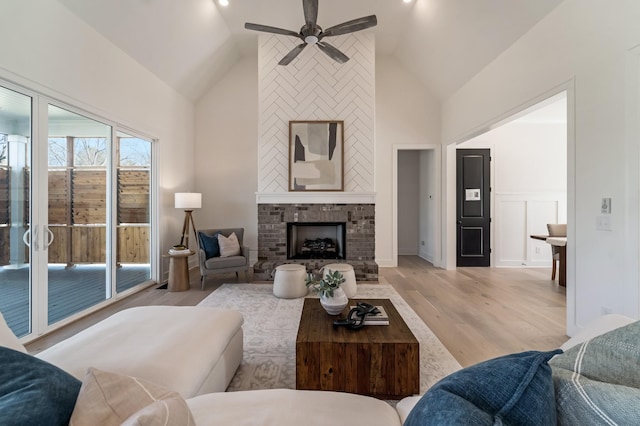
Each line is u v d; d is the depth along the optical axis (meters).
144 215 4.33
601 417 0.55
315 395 1.12
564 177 5.62
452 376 0.68
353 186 4.93
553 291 4.02
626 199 2.15
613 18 2.23
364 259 4.86
